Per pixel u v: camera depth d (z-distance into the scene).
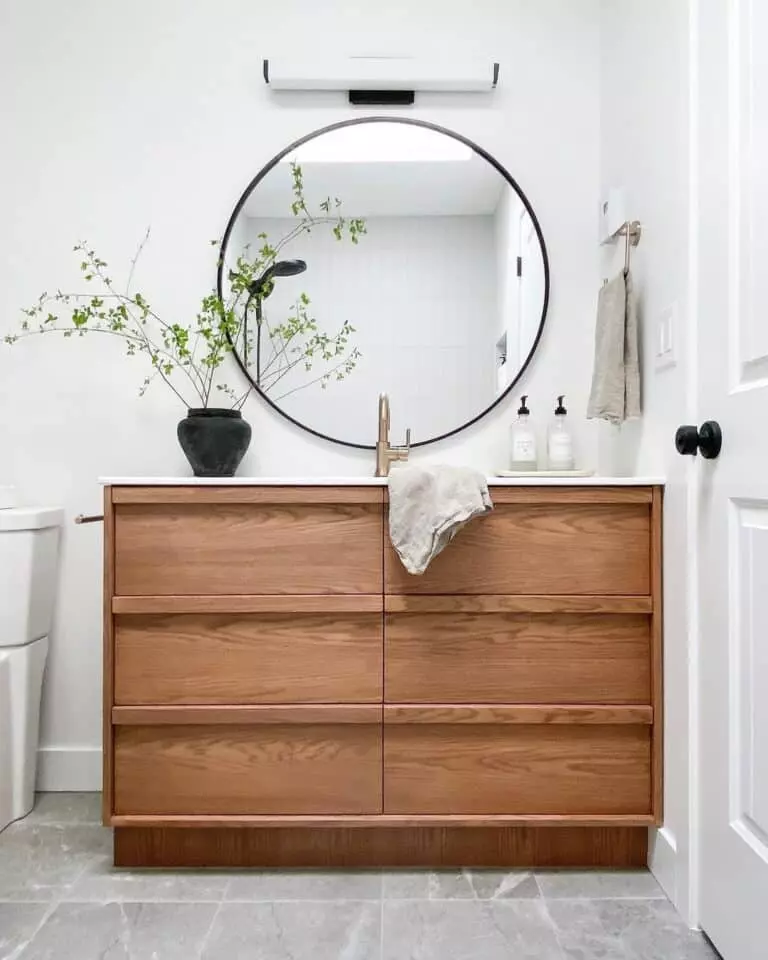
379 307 1.85
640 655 1.40
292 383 1.85
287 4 1.84
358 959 1.14
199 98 1.85
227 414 1.66
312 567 1.40
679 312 1.32
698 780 1.24
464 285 1.85
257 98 1.85
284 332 1.85
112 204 1.85
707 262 1.22
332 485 1.39
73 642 1.83
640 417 1.55
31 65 1.85
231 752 1.40
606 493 1.40
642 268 1.55
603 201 1.78
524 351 1.85
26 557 1.66
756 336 1.06
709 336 1.21
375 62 1.81
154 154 1.85
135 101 1.85
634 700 1.40
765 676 1.03
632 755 1.40
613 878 1.39
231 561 1.40
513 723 1.39
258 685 1.40
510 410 1.85
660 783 1.37
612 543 1.40
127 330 1.84
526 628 1.41
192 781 1.40
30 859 1.46
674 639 1.33
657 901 1.31
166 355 1.85
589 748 1.40
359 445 1.85
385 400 1.74
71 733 1.83
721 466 1.16
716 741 1.17
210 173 1.85
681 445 1.22
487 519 1.40
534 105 1.86
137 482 1.39
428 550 1.32
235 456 1.66
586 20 1.85
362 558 1.40
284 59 1.82
